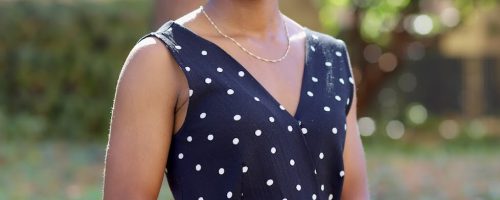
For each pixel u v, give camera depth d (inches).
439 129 793.6
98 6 535.8
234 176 90.9
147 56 93.2
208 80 92.4
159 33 94.8
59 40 530.9
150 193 93.0
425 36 714.8
